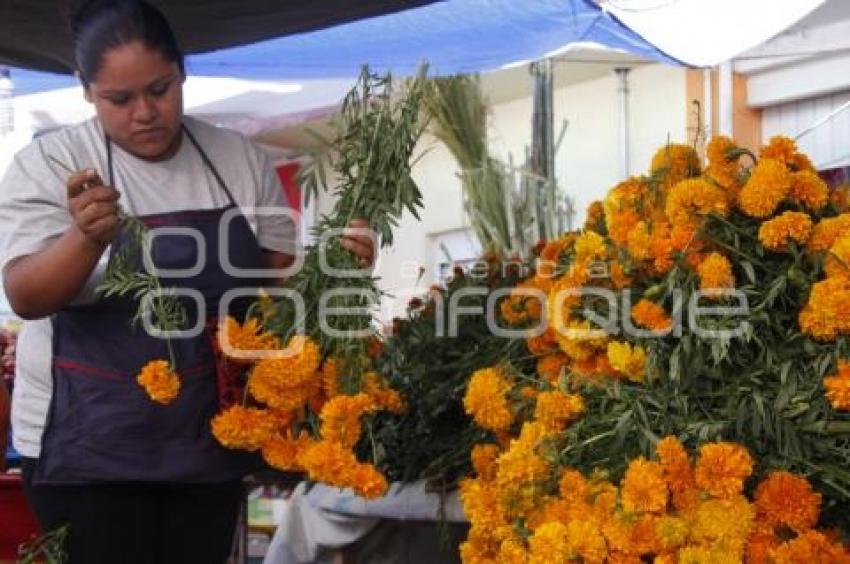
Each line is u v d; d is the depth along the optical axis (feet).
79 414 6.43
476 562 6.34
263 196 7.24
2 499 9.41
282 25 10.04
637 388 6.46
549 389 6.91
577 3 11.76
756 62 17.88
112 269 6.27
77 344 6.50
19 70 13.99
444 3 11.62
